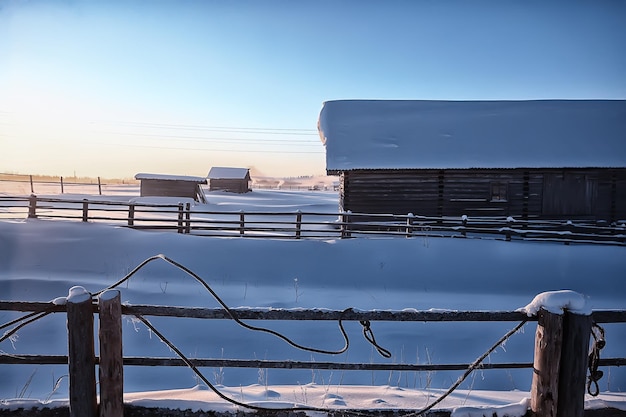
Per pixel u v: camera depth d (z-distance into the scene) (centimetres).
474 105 2339
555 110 2262
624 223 1880
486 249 1523
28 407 347
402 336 894
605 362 374
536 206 1981
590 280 1353
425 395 434
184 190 4253
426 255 1471
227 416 353
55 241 1439
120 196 4141
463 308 1124
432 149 2064
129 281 1195
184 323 900
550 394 341
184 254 1412
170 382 690
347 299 1154
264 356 803
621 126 2158
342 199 2286
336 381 699
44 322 859
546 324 342
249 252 1449
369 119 2269
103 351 329
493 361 797
